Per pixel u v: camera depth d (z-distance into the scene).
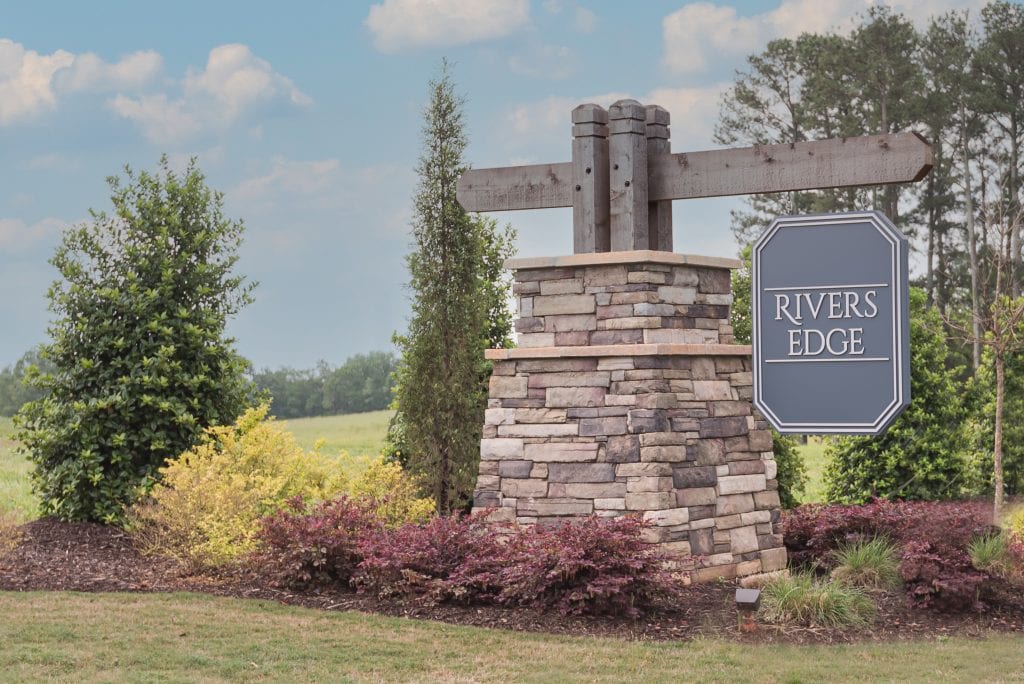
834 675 6.92
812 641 7.84
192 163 13.66
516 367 9.77
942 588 8.77
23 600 8.81
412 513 12.00
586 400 9.39
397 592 9.00
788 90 36.25
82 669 6.84
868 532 10.87
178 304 13.20
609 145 9.61
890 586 9.46
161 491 10.86
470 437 13.91
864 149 8.73
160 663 7.04
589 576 8.44
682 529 9.15
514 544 8.81
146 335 12.94
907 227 35.00
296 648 7.48
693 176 9.44
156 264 13.07
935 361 15.96
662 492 9.02
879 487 15.90
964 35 33.88
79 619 8.15
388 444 15.57
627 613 8.30
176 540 10.55
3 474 20.14
